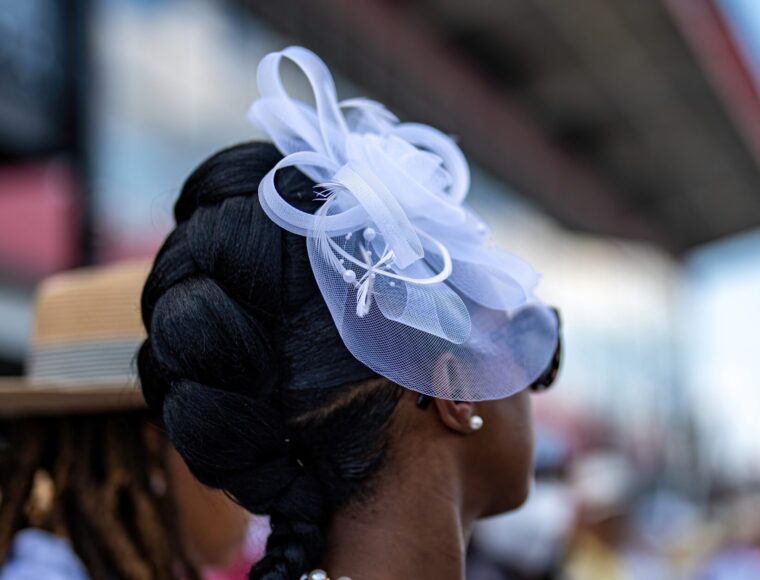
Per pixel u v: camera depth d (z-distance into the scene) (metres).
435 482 0.71
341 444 0.70
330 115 0.78
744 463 7.36
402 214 0.69
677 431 10.23
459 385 0.70
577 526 2.86
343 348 0.69
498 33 5.88
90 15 2.16
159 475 1.16
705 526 4.96
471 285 0.73
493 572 2.23
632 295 9.92
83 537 1.14
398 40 5.41
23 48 1.99
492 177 6.71
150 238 3.38
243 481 0.70
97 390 1.11
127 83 3.49
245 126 4.33
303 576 0.69
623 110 6.92
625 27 5.60
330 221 0.67
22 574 1.09
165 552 1.13
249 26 4.36
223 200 0.72
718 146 7.47
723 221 9.58
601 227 8.60
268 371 0.69
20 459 1.16
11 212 2.82
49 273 2.74
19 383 1.24
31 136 2.05
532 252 7.59
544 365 0.75
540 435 2.81
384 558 0.69
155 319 0.71
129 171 3.45
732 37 6.24
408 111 5.63
